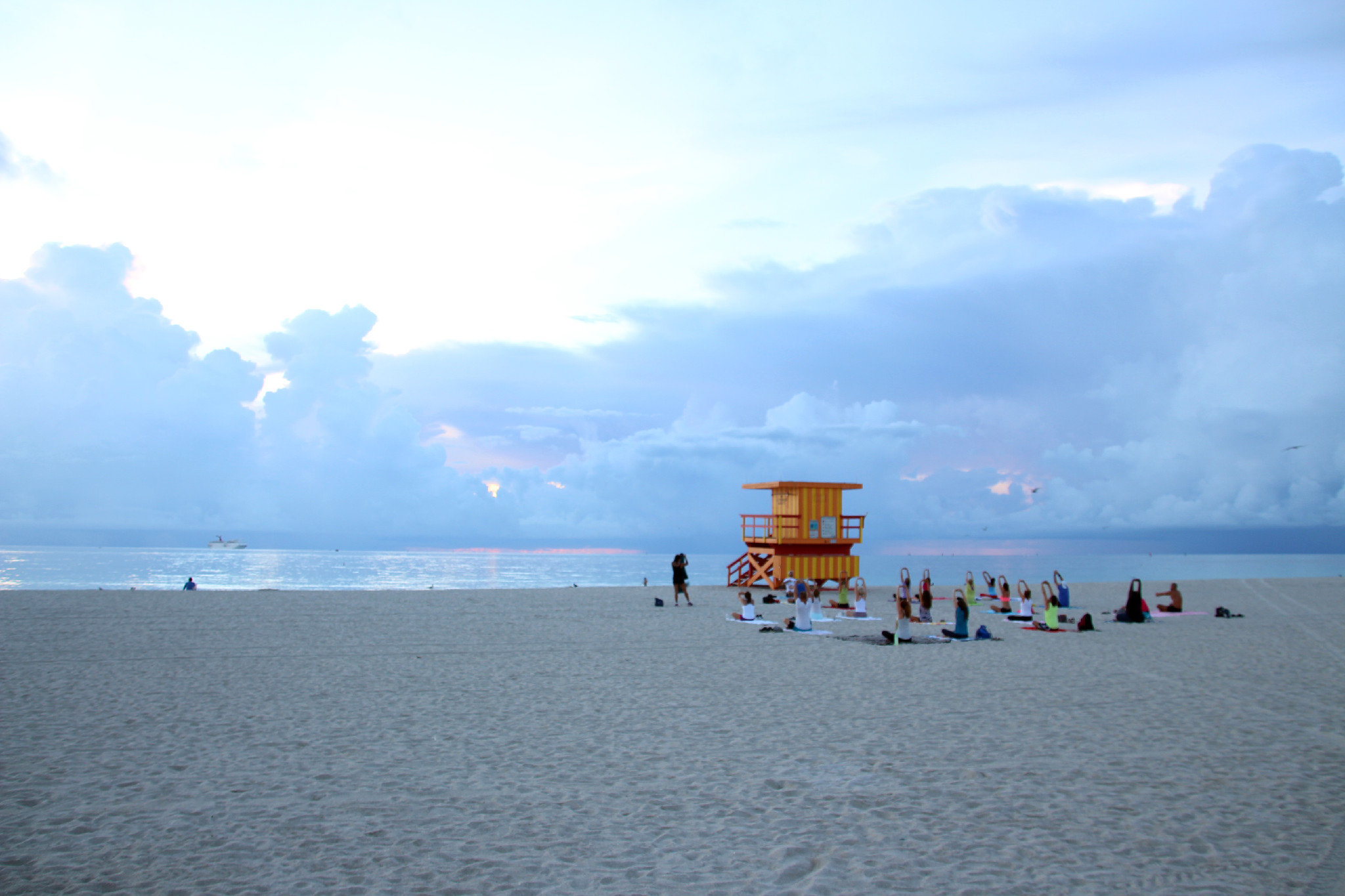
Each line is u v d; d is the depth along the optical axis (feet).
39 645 55.21
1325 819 21.97
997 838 20.38
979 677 45.55
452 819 21.63
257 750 28.55
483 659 51.47
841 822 21.53
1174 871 18.31
